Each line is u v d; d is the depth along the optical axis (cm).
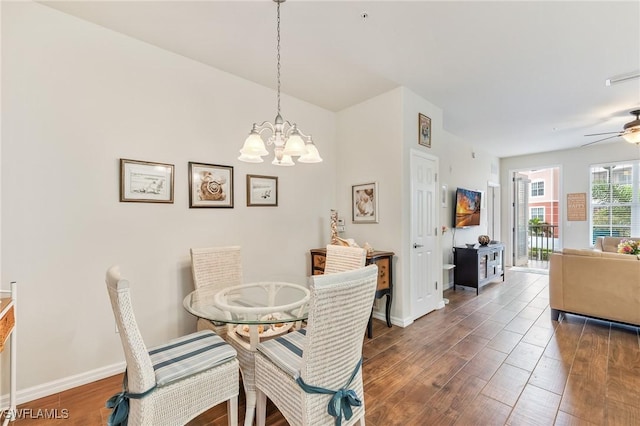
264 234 314
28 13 190
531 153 642
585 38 227
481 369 222
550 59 259
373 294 142
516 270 621
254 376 168
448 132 487
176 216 252
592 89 321
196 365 143
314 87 318
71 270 203
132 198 228
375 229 343
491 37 227
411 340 276
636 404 178
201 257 241
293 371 135
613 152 552
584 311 308
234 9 196
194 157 263
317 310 120
